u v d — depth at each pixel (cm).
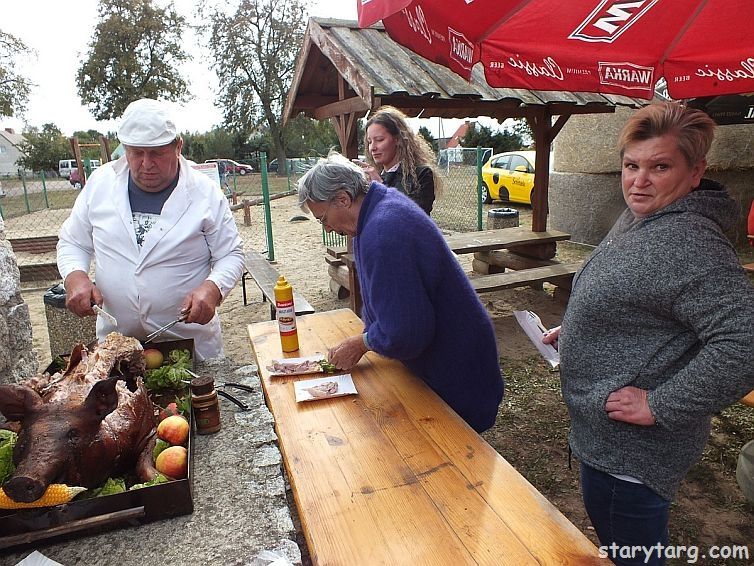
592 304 150
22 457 122
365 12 201
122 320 246
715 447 320
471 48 288
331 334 254
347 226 191
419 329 173
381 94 396
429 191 347
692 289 131
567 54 321
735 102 588
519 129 2703
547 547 114
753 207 416
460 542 117
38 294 744
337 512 128
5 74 2836
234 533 132
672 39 322
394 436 161
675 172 139
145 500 133
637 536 156
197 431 174
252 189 2230
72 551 127
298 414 177
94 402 132
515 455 325
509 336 525
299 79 528
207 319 217
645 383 145
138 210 240
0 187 2184
